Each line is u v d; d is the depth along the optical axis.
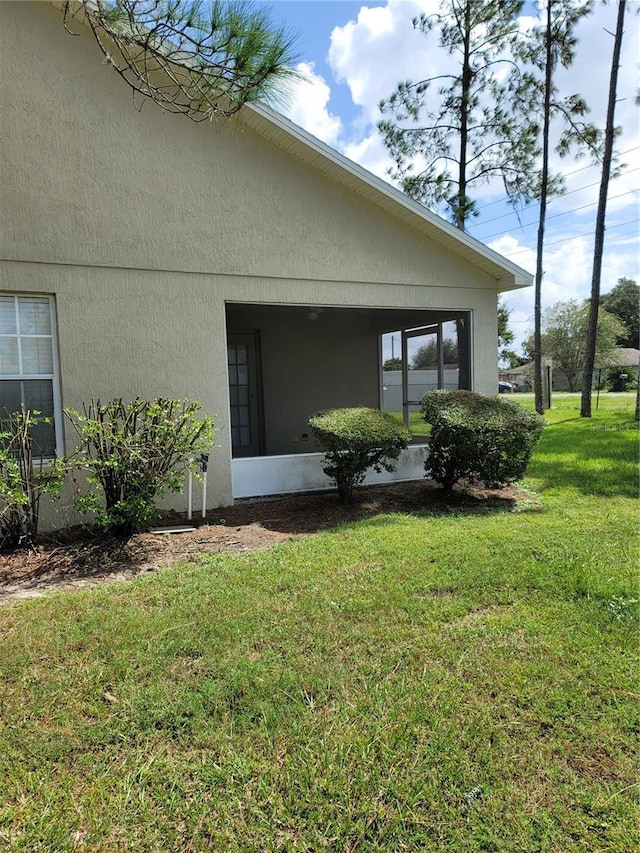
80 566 4.29
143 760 2.04
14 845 1.69
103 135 5.46
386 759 2.04
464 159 14.59
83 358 5.45
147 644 2.87
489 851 1.68
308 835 1.73
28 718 2.27
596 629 3.02
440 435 6.44
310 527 5.38
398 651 2.79
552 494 6.73
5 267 5.09
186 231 5.89
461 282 7.52
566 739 2.15
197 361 6.00
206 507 6.13
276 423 10.41
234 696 2.40
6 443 4.91
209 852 1.67
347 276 6.78
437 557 4.23
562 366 34.75
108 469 4.80
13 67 5.09
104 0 2.87
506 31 13.56
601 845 1.69
